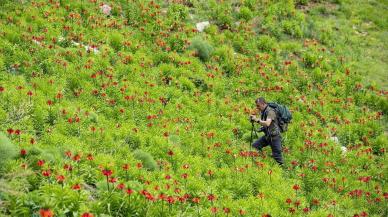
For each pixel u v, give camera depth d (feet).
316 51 102.68
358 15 125.08
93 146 54.34
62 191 39.42
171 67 80.43
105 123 60.75
